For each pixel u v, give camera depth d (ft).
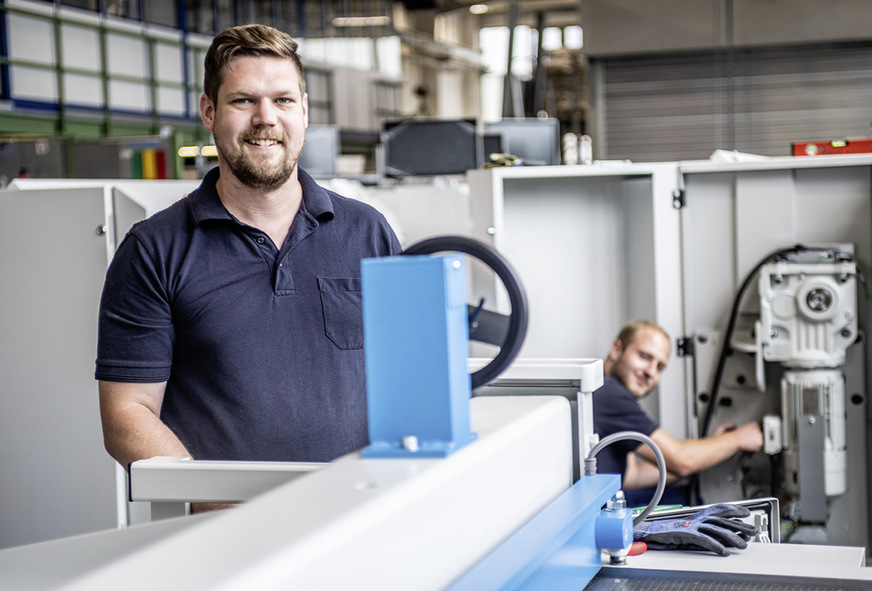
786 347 9.06
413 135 17.01
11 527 9.23
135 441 4.91
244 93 5.09
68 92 33.47
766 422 9.09
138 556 1.94
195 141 39.45
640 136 21.06
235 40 5.16
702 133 20.75
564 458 3.66
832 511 9.41
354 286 5.50
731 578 3.86
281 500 2.25
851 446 9.35
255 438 5.22
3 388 9.11
